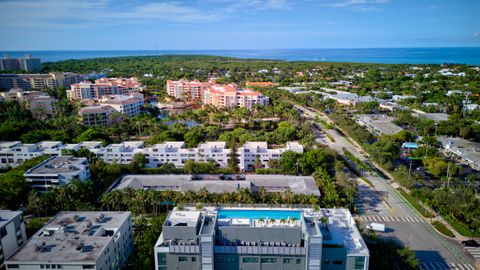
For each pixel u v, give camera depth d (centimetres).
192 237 9056
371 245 11212
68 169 17100
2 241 11231
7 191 15200
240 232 9038
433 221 14925
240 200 15000
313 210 10425
